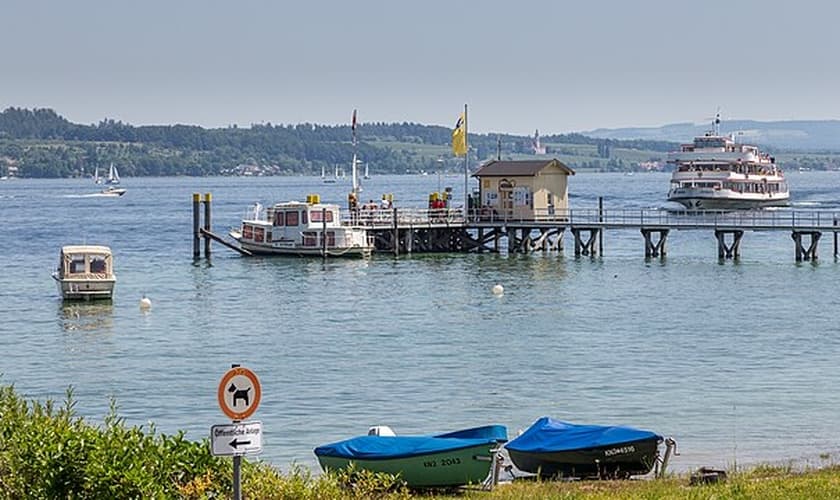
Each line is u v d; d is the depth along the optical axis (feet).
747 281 411.54
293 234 485.15
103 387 243.40
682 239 641.40
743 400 226.99
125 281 422.00
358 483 135.13
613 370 257.34
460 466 155.33
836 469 167.53
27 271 465.88
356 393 234.79
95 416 217.36
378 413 218.38
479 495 150.51
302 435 201.87
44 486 111.34
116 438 119.96
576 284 406.82
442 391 236.63
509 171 498.28
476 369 258.57
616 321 326.24
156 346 291.99
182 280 422.82
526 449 164.55
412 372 255.91
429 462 155.53
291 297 377.09
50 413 135.23
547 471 164.25
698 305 355.56
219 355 278.05
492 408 221.87
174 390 239.91
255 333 309.83
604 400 228.22
